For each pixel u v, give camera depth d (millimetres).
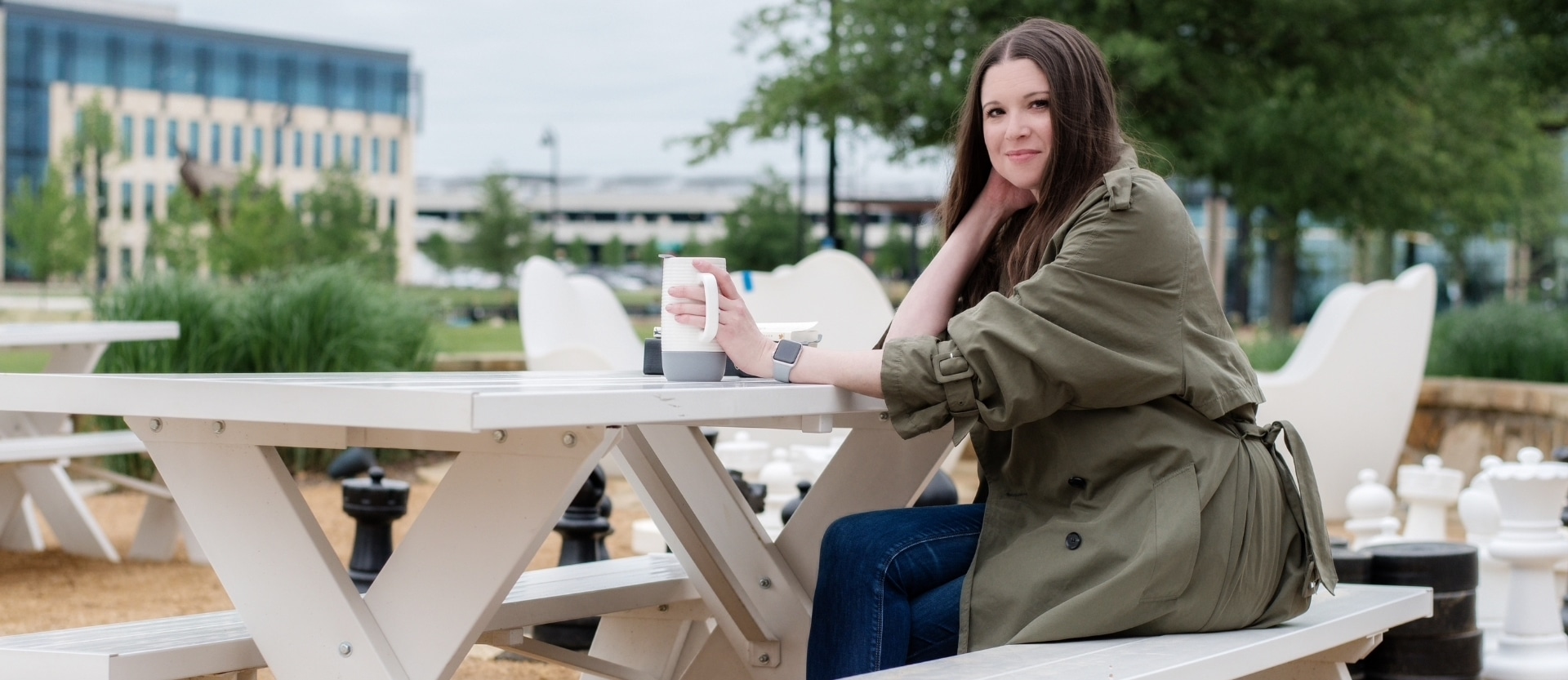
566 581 2705
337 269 9617
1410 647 3080
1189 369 2035
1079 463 2084
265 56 69062
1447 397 8867
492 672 3768
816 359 2045
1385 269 27094
